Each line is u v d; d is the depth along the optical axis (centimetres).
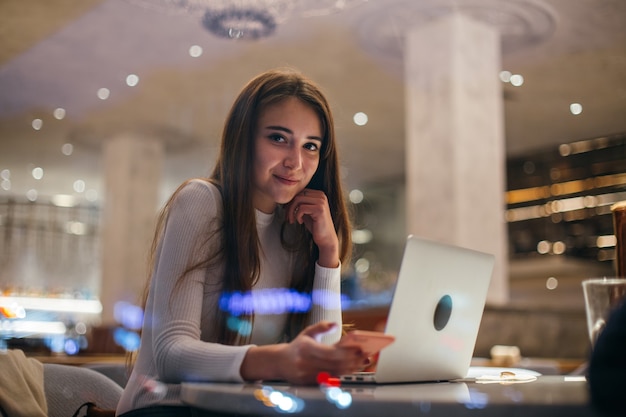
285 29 674
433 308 121
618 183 980
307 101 149
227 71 787
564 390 100
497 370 161
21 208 1265
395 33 667
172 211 140
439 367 128
